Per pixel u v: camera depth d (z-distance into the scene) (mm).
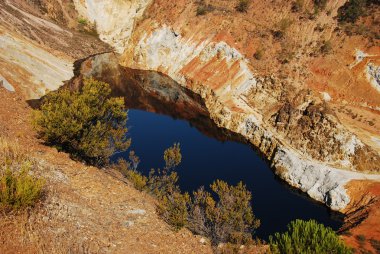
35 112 21672
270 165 39812
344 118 44625
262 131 44000
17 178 12805
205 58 61844
